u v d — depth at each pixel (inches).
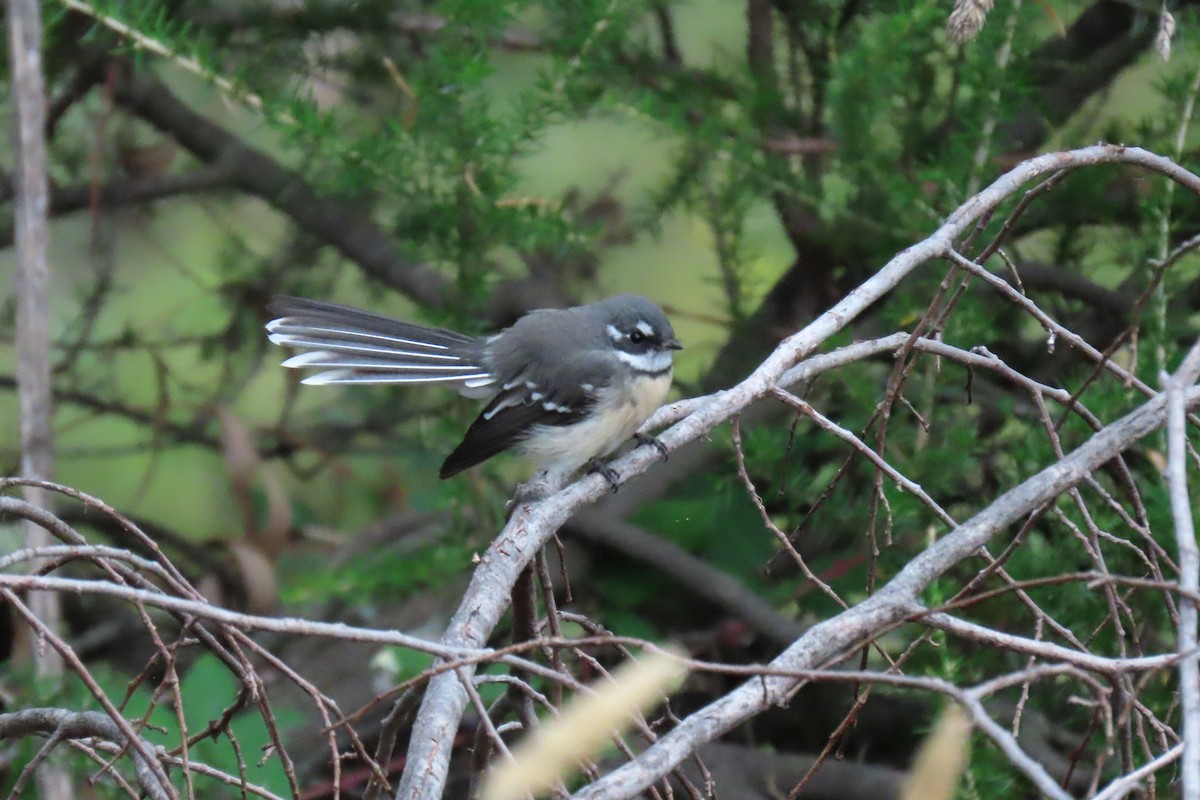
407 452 550.3
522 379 404.5
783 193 447.5
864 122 407.2
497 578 244.5
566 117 422.9
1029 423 440.1
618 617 455.2
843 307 272.8
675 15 519.2
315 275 553.9
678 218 521.0
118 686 398.6
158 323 569.3
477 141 411.8
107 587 177.9
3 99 450.0
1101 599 381.7
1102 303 453.4
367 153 408.5
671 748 188.7
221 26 463.8
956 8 291.0
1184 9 433.7
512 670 362.9
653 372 416.2
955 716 158.7
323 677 452.4
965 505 448.1
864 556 434.0
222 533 554.9
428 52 454.0
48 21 395.5
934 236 275.9
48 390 375.9
